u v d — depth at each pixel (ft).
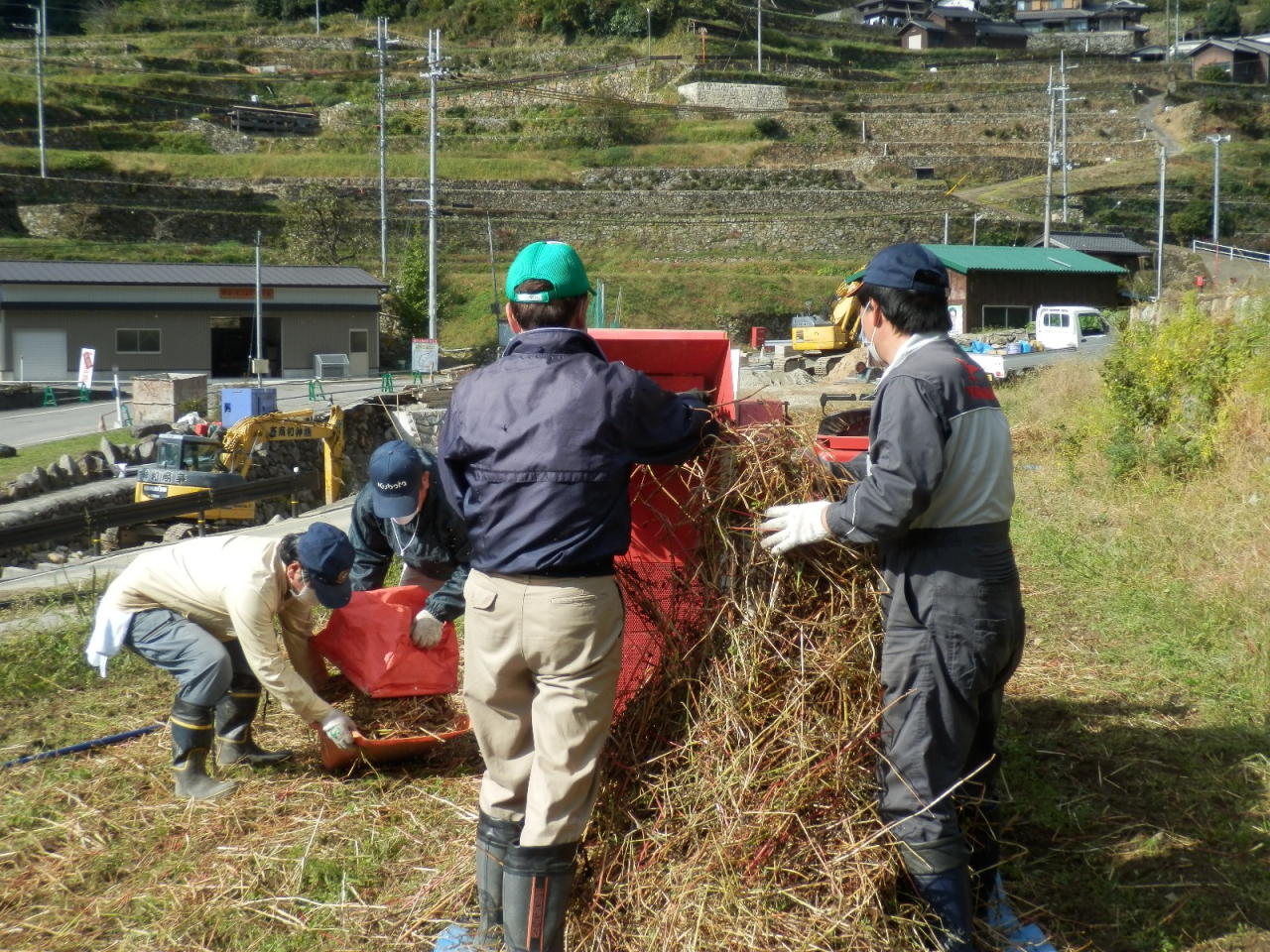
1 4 316.19
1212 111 242.17
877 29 317.63
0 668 17.85
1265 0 393.91
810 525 10.07
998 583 9.81
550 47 287.28
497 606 9.80
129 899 11.32
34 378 128.77
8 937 10.74
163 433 77.46
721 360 13.12
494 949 10.16
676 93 247.29
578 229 197.06
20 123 212.84
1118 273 142.82
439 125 237.45
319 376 140.97
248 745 14.44
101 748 15.01
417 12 318.24
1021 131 237.04
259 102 245.04
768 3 323.57
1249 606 19.45
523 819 10.37
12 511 58.34
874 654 10.51
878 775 10.23
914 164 213.66
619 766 11.04
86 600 24.49
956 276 141.49
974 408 9.68
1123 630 19.42
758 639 10.64
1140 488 31.53
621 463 9.77
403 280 169.27
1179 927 10.80
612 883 10.46
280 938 10.66
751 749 10.42
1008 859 12.02
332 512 51.57
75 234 173.17
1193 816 12.83
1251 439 31.40
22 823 12.85
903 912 10.16
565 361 9.91
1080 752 14.61
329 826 12.63
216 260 175.22
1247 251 179.93
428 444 85.56
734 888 9.95
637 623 12.52
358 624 14.20
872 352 10.59
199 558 13.48
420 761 14.38
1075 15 355.36
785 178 204.64
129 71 256.73
